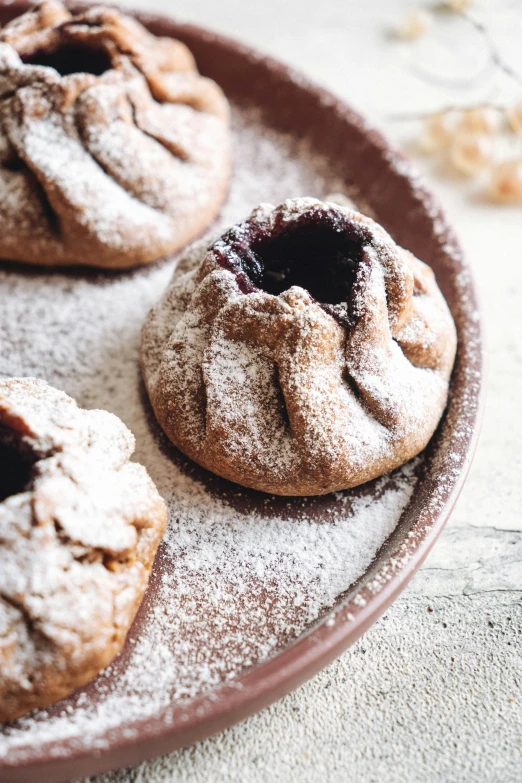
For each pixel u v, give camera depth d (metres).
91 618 0.31
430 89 0.48
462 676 0.34
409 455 0.35
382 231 0.35
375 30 0.50
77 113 0.38
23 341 0.38
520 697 0.34
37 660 0.30
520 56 0.49
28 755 0.30
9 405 0.32
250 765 0.33
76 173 0.38
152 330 0.36
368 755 0.33
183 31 0.44
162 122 0.39
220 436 0.34
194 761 0.33
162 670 0.32
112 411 0.37
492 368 0.40
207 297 0.34
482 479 0.38
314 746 0.33
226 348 0.34
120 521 0.32
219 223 0.41
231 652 0.33
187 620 0.33
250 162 0.43
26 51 0.39
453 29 0.50
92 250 0.38
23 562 0.30
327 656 0.32
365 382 0.34
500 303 0.42
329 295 0.36
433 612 0.35
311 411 0.33
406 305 0.34
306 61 0.48
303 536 0.35
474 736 0.33
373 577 0.33
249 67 0.43
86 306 0.39
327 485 0.34
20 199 0.38
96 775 0.32
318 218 0.34
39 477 0.31
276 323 0.33
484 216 0.44
